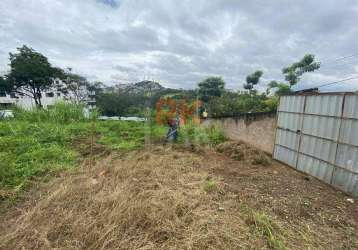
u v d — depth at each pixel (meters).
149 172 3.74
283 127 5.34
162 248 1.89
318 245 2.12
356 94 3.41
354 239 2.25
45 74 22.59
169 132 7.20
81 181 3.25
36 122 8.31
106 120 11.28
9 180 3.35
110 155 4.80
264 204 2.90
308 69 8.23
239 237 2.10
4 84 22.03
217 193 3.09
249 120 7.00
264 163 5.05
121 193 2.72
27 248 1.91
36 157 4.37
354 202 3.18
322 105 4.12
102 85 24.34
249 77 11.80
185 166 4.29
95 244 1.90
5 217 2.46
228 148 5.92
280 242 2.07
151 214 2.29
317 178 4.23
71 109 9.66
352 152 3.49
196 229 2.14
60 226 2.12
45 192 3.04
